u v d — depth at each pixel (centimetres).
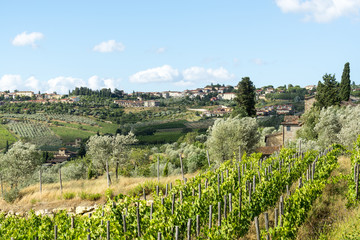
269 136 5188
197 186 1373
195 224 1076
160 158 5512
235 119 3484
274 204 1345
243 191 1228
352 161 1595
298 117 5406
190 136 8800
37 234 1077
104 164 3431
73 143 15675
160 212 1079
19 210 1967
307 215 1124
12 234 1088
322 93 5581
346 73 6569
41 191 2261
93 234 984
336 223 1012
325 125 3856
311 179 1486
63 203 1991
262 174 1488
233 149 3241
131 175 4512
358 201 1198
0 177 2942
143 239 909
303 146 3300
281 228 878
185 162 4853
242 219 1072
